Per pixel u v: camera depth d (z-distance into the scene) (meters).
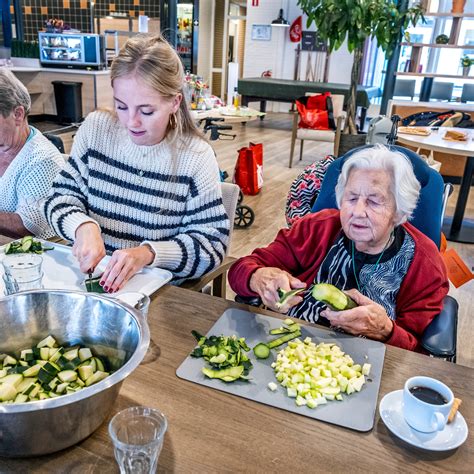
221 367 0.90
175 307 1.12
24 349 0.88
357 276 1.30
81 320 0.88
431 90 7.81
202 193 1.39
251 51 10.86
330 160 2.00
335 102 6.25
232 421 0.78
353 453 0.73
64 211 1.40
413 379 0.82
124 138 1.41
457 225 4.11
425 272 1.25
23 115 1.60
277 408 0.82
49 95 7.60
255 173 4.77
